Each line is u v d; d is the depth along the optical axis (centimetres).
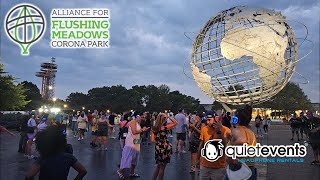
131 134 783
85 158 1102
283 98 5900
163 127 673
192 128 875
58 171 306
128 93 8912
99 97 9050
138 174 837
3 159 1071
